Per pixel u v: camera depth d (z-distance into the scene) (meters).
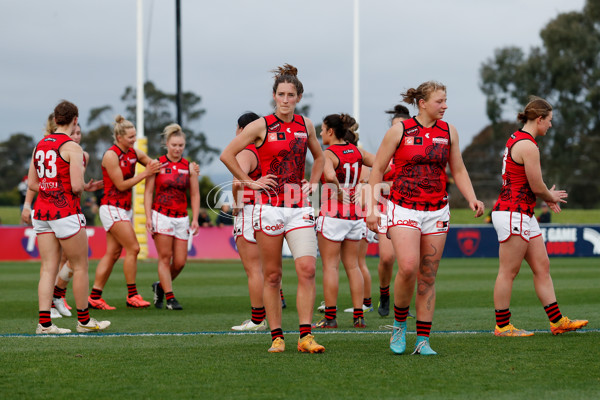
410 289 21.02
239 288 45.81
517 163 24.62
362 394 16.52
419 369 19.17
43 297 25.84
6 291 42.81
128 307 35.66
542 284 25.52
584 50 154.25
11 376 18.36
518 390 16.88
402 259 20.62
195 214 35.72
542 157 159.62
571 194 155.25
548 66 157.25
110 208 34.41
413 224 20.70
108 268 34.88
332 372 18.81
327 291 28.19
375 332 26.75
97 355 21.25
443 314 32.62
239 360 20.45
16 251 71.69
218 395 16.44
